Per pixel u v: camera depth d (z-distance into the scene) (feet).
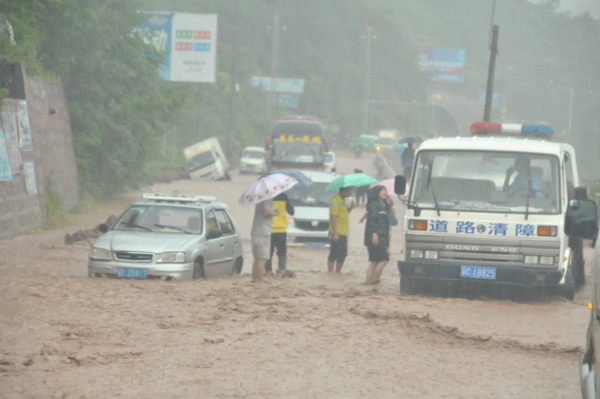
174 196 130.11
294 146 414.21
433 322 85.71
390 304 98.48
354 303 98.22
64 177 227.81
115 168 265.34
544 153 108.37
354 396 59.06
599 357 42.19
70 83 250.78
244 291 106.01
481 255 107.34
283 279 124.57
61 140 228.63
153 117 278.26
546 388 62.28
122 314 87.61
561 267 106.32
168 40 422.82
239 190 341.62
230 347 73.87
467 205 108.37
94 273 115.24
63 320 83.61
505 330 85.71
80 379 62.23
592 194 209.46
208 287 108.06
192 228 122.93
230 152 544.21
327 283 123.03
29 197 178.09
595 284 43.37
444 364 69.15
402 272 109.50
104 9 266.98
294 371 65.87
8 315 85.46
